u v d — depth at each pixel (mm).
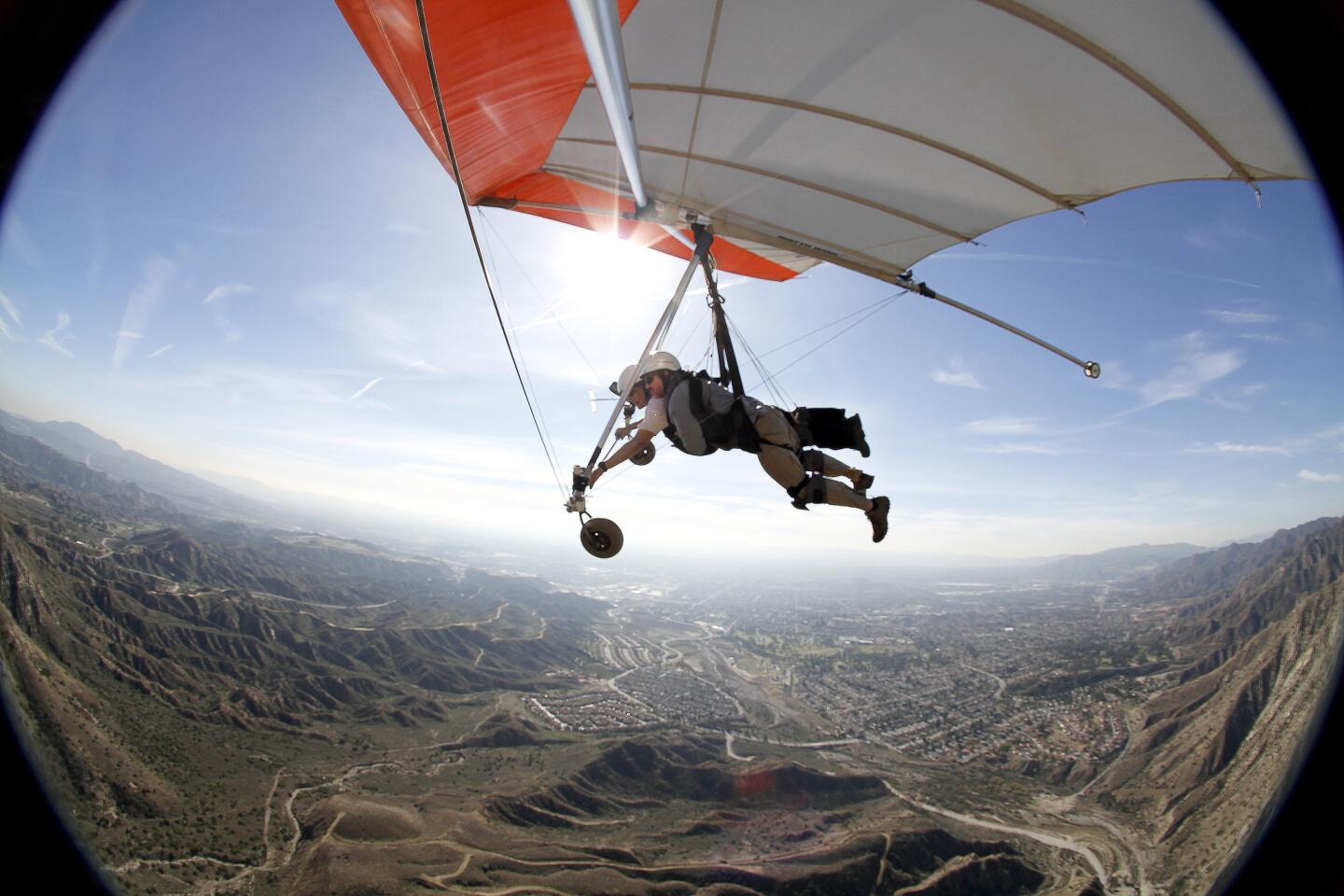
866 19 4402
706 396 4715
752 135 5754
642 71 5238
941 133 5336
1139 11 3559
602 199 6805
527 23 4059
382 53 4230
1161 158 4844
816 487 4637
